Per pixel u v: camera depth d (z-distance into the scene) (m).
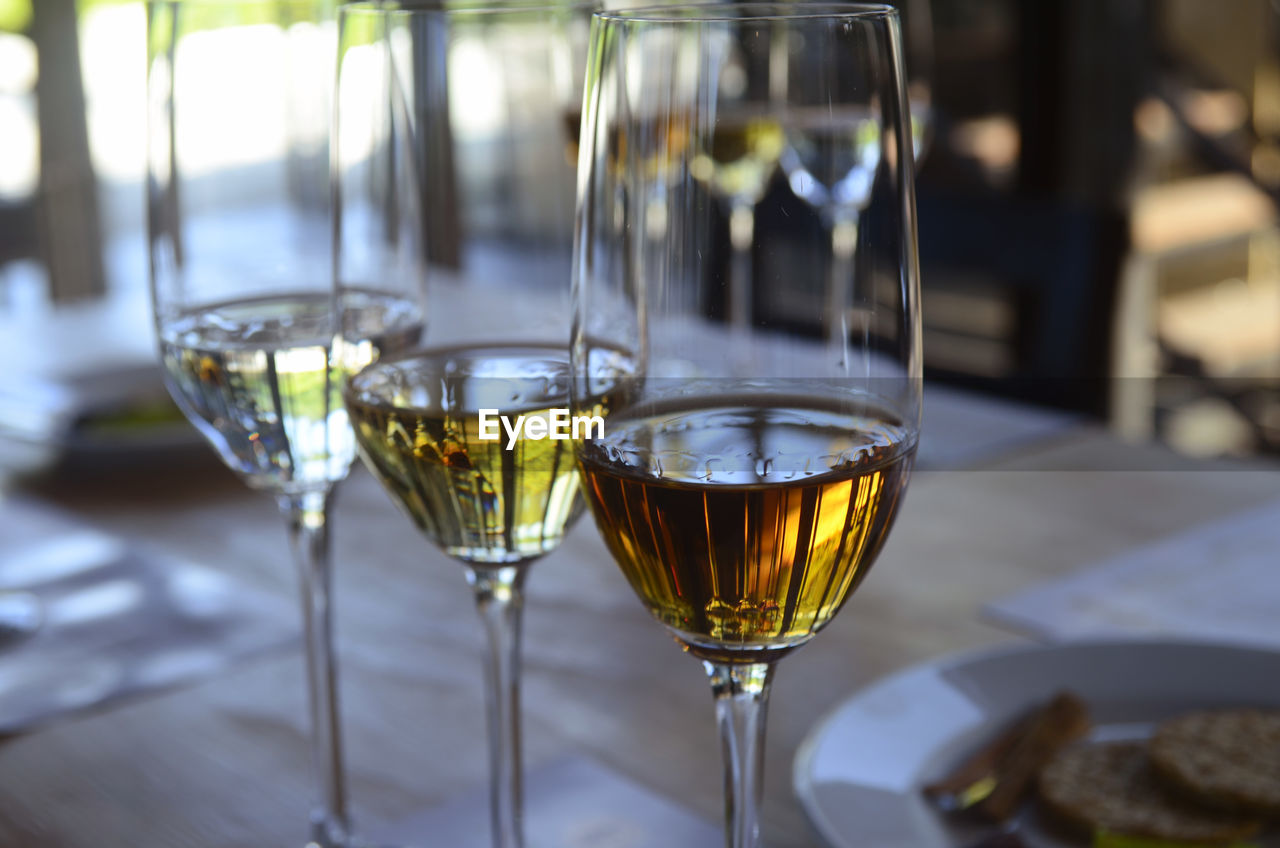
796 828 0.61
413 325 0.54
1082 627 0.74
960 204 1.60
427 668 0.72
